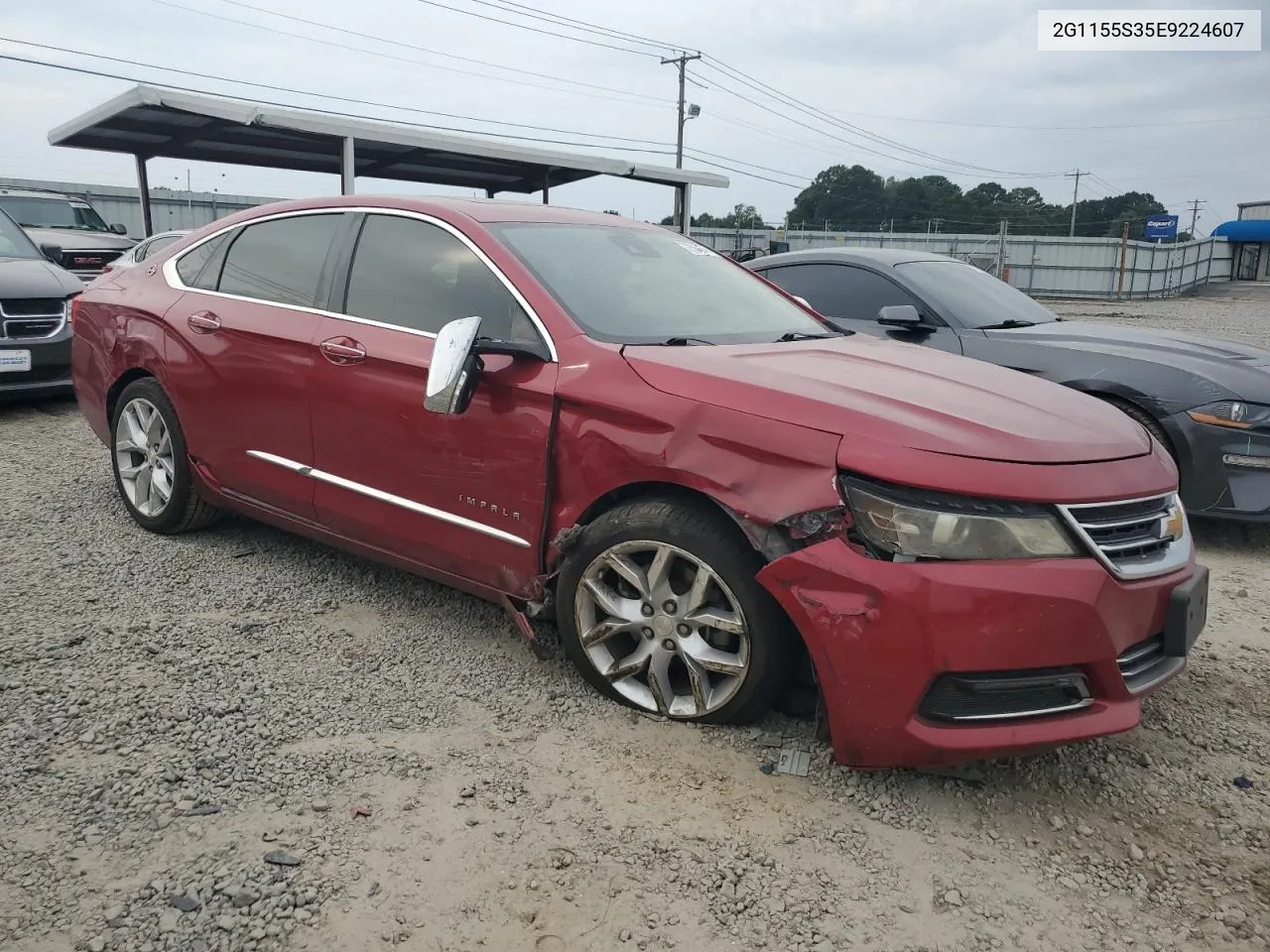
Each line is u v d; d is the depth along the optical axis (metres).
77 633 3.62
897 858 2.54
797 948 2.21
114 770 2.77
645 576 3.07
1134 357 5.46
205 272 4.50
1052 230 106.12
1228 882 2.52
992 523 2.56
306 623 3.81
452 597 4.10
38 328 7.76
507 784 2.78
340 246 3.99
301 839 2.51
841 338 3.97
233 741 2.94
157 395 4.54
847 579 2.61
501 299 3.46
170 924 2.20
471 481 3.38
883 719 2.63
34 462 6.21
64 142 15.24
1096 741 3.18
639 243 4.18
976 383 3.25
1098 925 2.34
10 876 2.33
